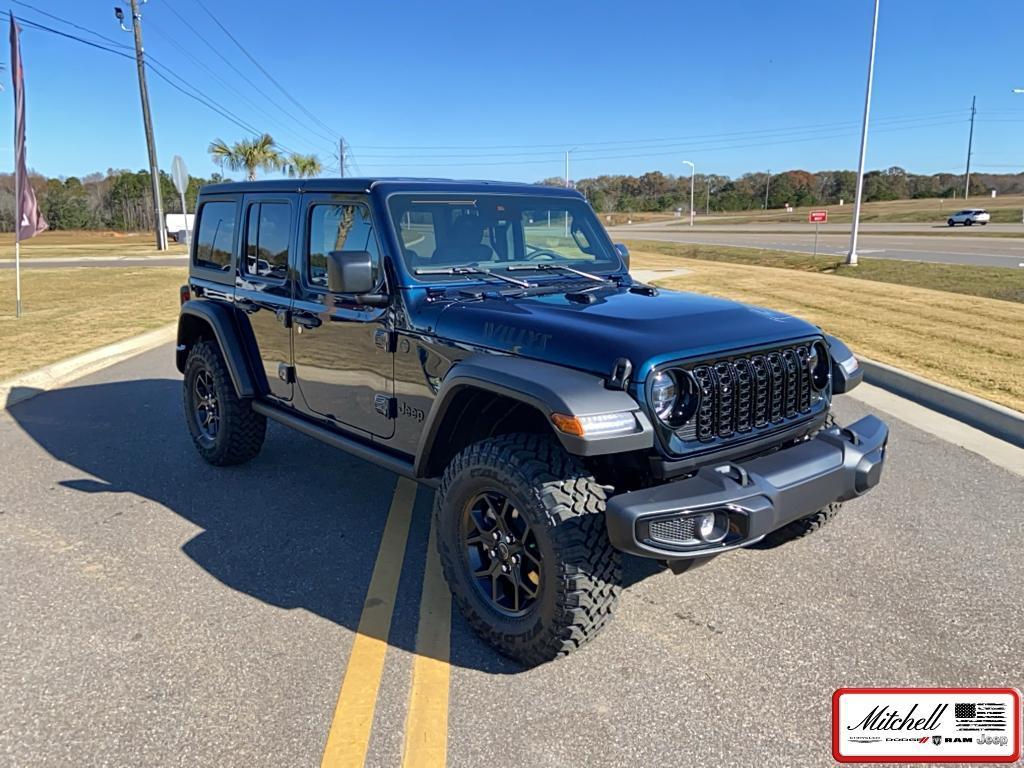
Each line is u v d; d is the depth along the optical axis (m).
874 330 10.43
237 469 5.39
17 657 3.10
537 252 4.29
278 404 4.88
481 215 4.04
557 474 2.91
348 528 4.41
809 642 3.23
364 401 4.00
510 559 3.09
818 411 3.51
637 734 2.66
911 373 7.68
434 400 3.33
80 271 23.75
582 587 2.83
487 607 3.19
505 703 2.83
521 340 3.14
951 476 5.18
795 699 2.86
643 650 3.18
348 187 3.93
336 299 4.07
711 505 2.71
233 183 5.13
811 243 40.34
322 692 2.88
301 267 4.36
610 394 2.79
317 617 3.44
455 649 3.20
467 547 3.27
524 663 3.06
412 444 3.74
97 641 3.22
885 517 4.51
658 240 50.28
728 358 3.06
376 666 3.05
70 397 7.55
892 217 72.75
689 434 2.96
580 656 3.14
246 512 4.63
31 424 6.57
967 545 4.14
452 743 2.61
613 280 4.26
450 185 4.00
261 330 4.85
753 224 76.31
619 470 3.17
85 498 4.85
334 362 4.17
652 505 2.67
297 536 4.29
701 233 59.72
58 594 3.62
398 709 2.79
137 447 5.91
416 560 4.01
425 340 3.51
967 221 53.91
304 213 4.30
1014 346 9.16
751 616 3.44
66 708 2.78
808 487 2.99
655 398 2.84
